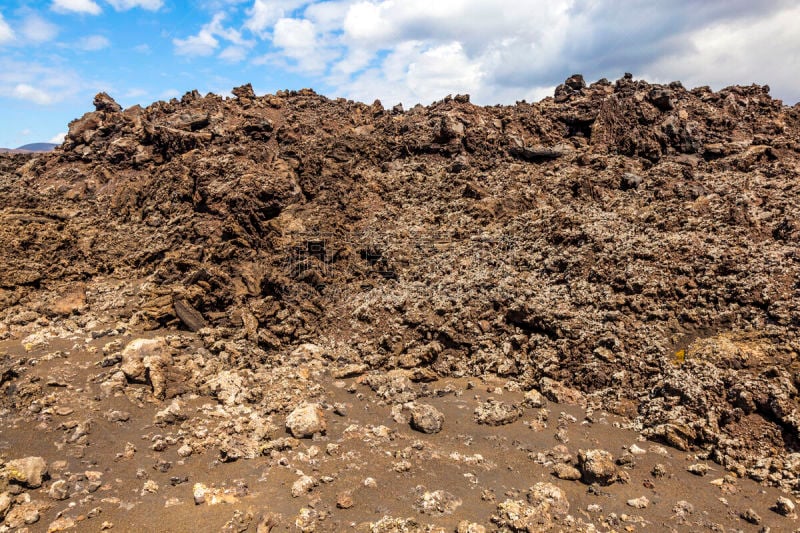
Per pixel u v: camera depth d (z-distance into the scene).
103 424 21.50
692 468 19.33
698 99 59.81
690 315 26.17
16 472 17.28
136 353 25.36
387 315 32.06
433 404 24.88
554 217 37.28
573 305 29.25
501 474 19.09
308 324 31.91
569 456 20.02
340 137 54.81
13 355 26.22
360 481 18.53
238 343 29.53
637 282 28.59
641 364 24.72
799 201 34.50
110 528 15.75
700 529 16.20
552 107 60.38
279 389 25.39
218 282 33.00
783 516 16.81
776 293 25.48
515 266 34.38
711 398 21.95
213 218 42.69
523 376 26.62
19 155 65.56
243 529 15.88
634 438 21.66
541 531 15.59
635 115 53.62
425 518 16.47
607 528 16.22
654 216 34.59
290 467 19.33
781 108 60.22
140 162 54.91
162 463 19.06
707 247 29.72
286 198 43.75
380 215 44.81
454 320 30.19
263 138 54.22
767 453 19.80
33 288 35.22
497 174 48.66
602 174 44.91
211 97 62.62
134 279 38.78
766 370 22.19
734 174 42.16
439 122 56.44
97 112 62.25
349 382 27.27
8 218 40.75
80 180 55.09
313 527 15.96
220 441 20.75
